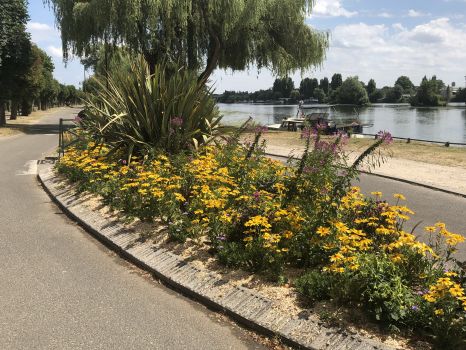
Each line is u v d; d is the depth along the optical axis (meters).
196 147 8.70
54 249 5.67
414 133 42.97
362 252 4.25
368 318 3.54
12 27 32.22
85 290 4.48
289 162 6.32
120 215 6.53
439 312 3.18
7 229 6.52
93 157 9.12
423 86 131.88
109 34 24.66
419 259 3.99
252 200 5.45
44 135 25.77
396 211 5.07
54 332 3.68
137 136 9.05
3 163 13.39
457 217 7.48
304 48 29.73
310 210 4.95
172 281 4.56
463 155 15.14
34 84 39.41
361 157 5.45
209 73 27.52
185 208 6.03
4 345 3.47
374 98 163.62
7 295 4.34
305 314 3.69
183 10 23.27
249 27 27.61
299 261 4.53
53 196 8.43
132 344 3.52
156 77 9.42
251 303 3.96
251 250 4.50
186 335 3.65
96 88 12.55
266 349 3.46
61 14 27.03
